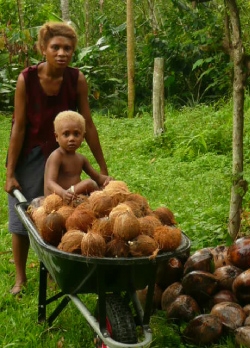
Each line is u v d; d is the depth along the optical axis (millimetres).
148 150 7918
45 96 3709
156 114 8312
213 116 8953
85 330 3338
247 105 9273
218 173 6316
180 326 3307
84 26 14438
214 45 4180
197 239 4344
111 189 3008
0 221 5430
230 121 8070
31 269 4273
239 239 3600
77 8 15055
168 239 2701
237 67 3975
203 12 9406
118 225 2670
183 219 4867
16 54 11453
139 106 11828
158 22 12695
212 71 10703
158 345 3160
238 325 3133
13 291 3904
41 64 3697
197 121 8953
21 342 3250
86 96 3830
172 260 3553
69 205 3051
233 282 3393
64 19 12453
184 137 7859
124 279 2721
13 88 11500
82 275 2723
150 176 6586
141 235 2709
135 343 2729
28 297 3820
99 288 2676
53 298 3438
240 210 4141
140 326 3141
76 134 3383
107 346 2732
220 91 11438
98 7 14602
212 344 3123
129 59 10953
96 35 14352
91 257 2588
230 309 3184
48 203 3004
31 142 3791
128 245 2674
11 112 11672
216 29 4348
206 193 5637
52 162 3395
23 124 3740
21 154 3830
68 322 3449
